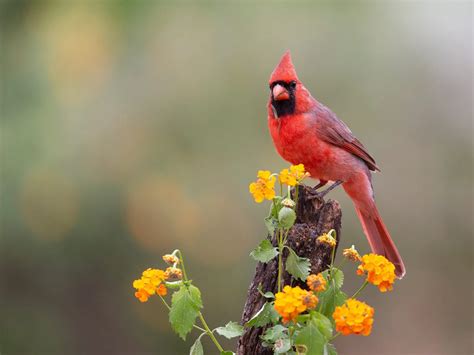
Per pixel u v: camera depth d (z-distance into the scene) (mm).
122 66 12430
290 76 6531
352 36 12578
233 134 11906
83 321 11750
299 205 5008
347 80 12414
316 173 6883
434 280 12781
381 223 7094
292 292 3951
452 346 12445
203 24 12594
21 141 11445
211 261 11453
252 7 12656
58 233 11422
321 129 6633
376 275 4148
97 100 12164
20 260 11430
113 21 12586
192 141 11883
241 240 11516
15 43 12109
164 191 11602
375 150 12539
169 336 11703
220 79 12148
